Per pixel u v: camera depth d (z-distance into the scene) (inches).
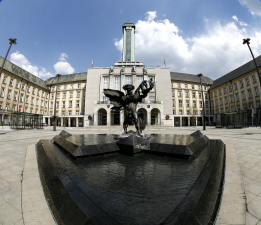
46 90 2046.0
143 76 1563.7
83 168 122.8
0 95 1358.3
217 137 391.9
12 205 94.7
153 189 85.3
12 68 1556.3
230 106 1697.8
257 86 1363.2
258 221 76.5
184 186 87.8
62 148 191.9
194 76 2212.1
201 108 2036.2
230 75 1787.6
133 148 157.9
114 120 1573.6
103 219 59.1
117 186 89.8
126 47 1939.0
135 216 61.1
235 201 90.4
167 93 1627.7
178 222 56.5
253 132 550.9
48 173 119.0
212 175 105.2
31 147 246.8
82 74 2145.7
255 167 151.3
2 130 748.0
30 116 978.7
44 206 83.4
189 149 150.3
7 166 167.3
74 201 73.0
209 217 64.6
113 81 1540.4
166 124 1563.7
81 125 1888.5
